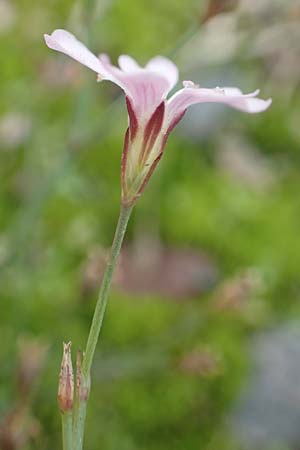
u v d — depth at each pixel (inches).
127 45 7.0
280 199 6.5
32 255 5.2
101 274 4.5
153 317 5.4
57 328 5.2
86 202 6.0
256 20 5.4
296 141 7.0
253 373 5.2
